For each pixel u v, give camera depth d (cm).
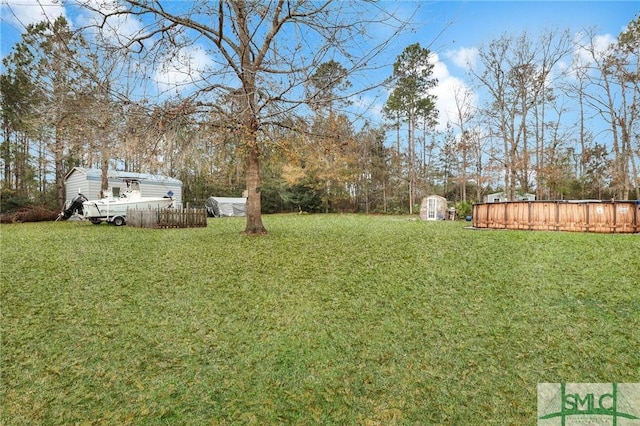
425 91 2327
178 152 670
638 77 1778
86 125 573
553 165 2208
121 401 234
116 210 1489
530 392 240
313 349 303
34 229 1277
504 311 382
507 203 1161
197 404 231
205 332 338
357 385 250
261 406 228
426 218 1966
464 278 512
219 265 604
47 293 453
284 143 772
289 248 762
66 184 2161
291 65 614
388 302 417
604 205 1016
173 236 992
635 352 286
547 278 501
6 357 289
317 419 216
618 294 423
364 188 3161
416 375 261
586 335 318
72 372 268
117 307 404
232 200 2492
